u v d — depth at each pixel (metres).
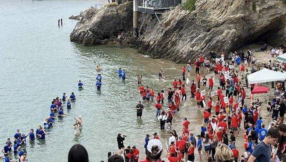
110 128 40.00
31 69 63.91
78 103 47.47
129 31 81.12
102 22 80.44
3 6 157.38
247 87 47.34
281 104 34.84
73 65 65.38
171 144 29.80
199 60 58.28
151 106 45.78
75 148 7.97
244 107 35.78
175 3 73.94
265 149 9.66
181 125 38.94
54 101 44.47
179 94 44.25
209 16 63.41
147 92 46.94
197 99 43.28
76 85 54.75
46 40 87.69
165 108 44.12
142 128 39.59
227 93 44.22
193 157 29.23
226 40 60.88
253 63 55.03
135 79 56.06
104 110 45.00
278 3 60.88
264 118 37.28
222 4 62.91
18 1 172.75
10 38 91.12
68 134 39.06
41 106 47.38
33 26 107.56
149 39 71.12
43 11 139.88
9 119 43.34
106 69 62.00
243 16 60.97
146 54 70.62
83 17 86.38
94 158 33.53
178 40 65.62
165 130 38.47
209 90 48.56
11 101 49.16
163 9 73.38
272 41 63.31
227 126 35.50
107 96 49.72
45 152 35.28
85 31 80.94
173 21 66.56
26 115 44.56
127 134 38.19
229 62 58.28
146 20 76.44
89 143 36.81
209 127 33.41
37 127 41.19
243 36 61.72
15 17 126.50
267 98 42.81
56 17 124.25
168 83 53.44
